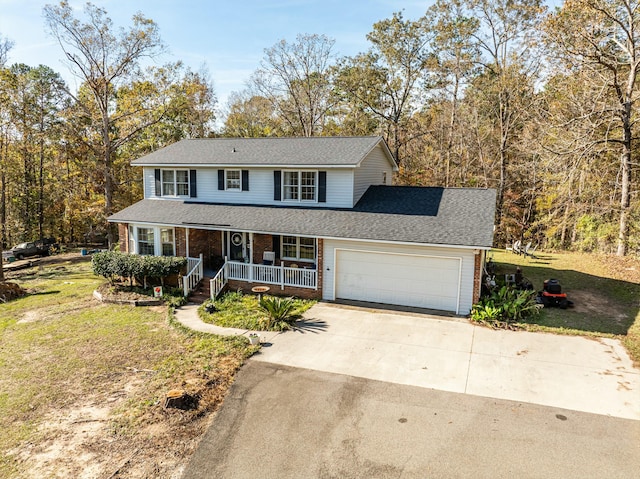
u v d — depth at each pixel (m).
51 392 9.25
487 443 7.08
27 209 40.22
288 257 18.16
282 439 7.34
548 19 20.94
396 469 6.52
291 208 17.83
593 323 12.69
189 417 8.03
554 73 22.56
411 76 33.81
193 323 13.67
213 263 19.50
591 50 20.52
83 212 33.12
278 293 16.67
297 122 40.69
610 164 23.20
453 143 35.88
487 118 34.62
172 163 19.88
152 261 17.17
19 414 8.37
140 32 29.03
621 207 21.58
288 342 11.72
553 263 21.77
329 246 15.56
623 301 14.76
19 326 14.11
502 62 29.47
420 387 9.04
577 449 6.86
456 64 31.22
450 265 14.06
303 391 8.96
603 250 23.48
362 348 11.21
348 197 17.06
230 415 8.11
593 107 20.47
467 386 9.04
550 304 14.39
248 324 13.17
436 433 7.40
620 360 10.13
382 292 15.21
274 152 19.19
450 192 17.31
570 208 25.48
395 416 7.96
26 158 38.25
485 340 11.62
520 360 10.26
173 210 19.33
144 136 36.28
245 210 18.23
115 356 11.16
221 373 9.83
